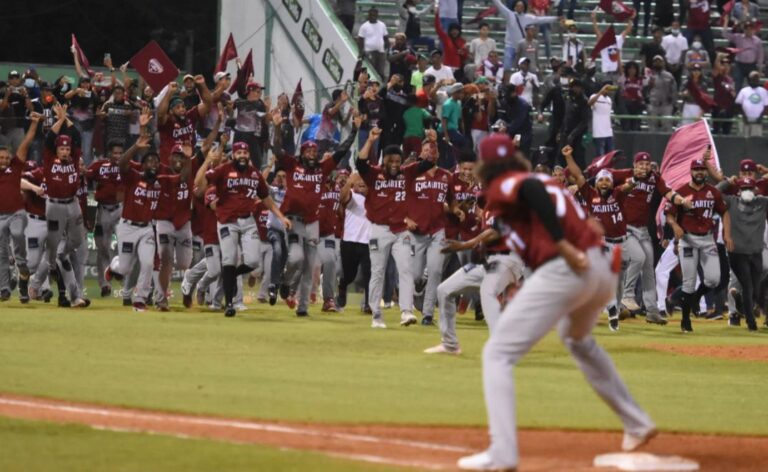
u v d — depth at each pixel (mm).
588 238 19703
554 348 40406
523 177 19516
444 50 74250
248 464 18875
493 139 19906
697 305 62531
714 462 21172
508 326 19516
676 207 51094
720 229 54344
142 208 50312
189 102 62375
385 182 46094
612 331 50219
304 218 49812
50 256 51000
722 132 77688
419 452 20625
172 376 29516
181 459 19203
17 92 62062
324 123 61812
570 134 67312
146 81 62125
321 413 24391
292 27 76062
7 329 40031
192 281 53188
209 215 51625
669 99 76938
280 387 28250
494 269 33906
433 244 47250
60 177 50312
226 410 24359
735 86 83438
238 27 78500
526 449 21797
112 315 47375
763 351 42562
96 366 31000
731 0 87188
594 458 20938
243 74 68438
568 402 27797
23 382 27516
